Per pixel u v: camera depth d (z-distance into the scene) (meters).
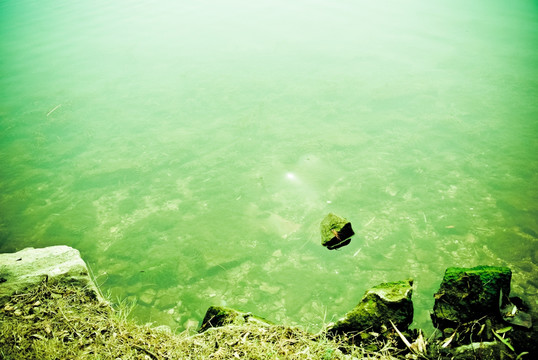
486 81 8.81
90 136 7.62
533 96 7.95
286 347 2.73
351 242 4.81
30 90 9.81
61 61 11.71
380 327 3.10
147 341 2.79
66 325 2.87
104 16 16.58
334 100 8.41
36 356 2.50
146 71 10.70
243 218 5.34
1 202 5.94
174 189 6.03
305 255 4.70
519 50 10.33
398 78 9.29
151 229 5.25
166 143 7.23
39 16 16.94
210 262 4.66
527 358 2.77
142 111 8.51
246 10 16.30
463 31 12.20
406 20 13.71
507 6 14.44
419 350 2.91
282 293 4.21
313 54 11.12
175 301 4.17
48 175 6.55
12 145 7.49
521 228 4.74
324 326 3.26
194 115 8.20
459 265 4.33
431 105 7.95
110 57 11.85
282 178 6.06
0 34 14.59
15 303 3.06
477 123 7.17
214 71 10.36
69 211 5.68
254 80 9.62
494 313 3.19
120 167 6.62
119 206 5.73
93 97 9.26
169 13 16.56
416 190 5.60
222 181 6.12
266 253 4.76
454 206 5.23
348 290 4.20
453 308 3.35
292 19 14.62
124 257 4.81
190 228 5.23
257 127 7.52
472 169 5.94
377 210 5.29
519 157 6.11
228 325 3.01
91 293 3.34
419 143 6.68
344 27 13.36
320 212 5.34
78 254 3.78
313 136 7.11
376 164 6.24
